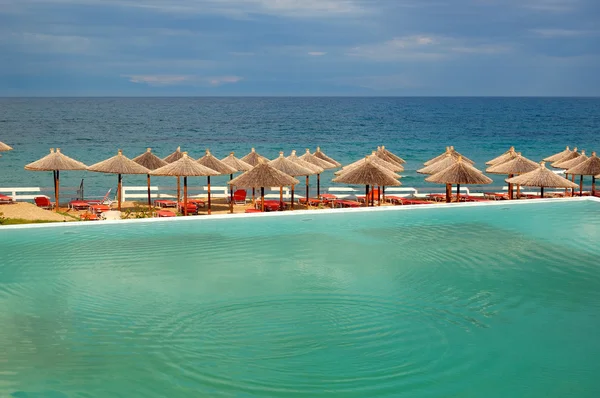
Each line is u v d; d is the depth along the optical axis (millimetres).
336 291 10008
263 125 99250
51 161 20969
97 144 61875
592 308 9273
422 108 183750
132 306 9195
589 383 6836
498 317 8906
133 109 163750
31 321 8555
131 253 12062
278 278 10656
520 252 12484
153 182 35188
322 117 126938
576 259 11992
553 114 144375
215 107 189375
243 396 6516
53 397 6469
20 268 11008
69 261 11461
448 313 9055
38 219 18016
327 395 6539
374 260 11844
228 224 14617
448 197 20625
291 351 7648
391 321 8703
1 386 6668
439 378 6934
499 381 6883
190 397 6492
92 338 7988
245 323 8570
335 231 14188
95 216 18609
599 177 22484
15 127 85375
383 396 6531
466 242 13258
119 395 6527
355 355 7547
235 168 22266
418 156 54062
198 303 9367
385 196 24500
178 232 13789
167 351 7613
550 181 19172
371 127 96188
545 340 8039
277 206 21156
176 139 70375
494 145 66688
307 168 22109
